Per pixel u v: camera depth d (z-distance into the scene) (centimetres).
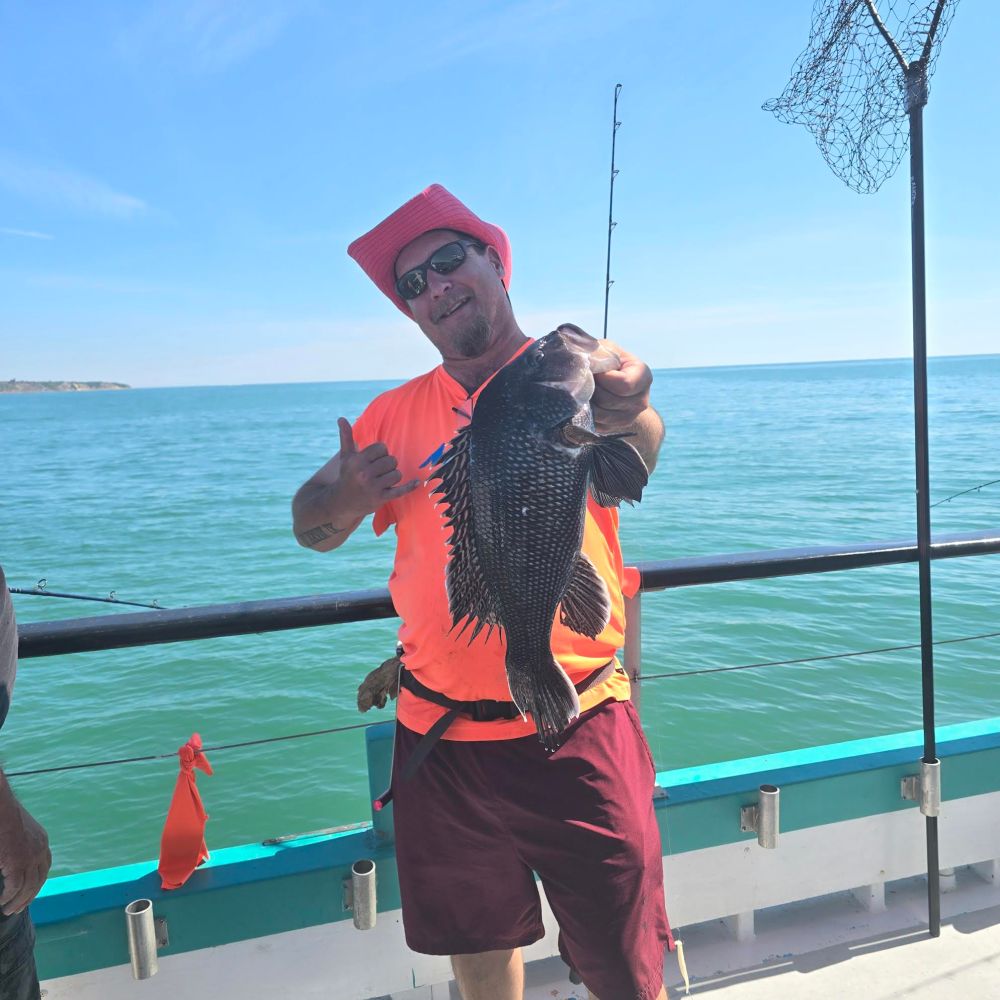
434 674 197
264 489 2467
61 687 774
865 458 2558
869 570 1074
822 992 241
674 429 4169
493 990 212
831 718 652
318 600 225
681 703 679
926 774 257
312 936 231
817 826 263
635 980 193
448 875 202
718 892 257
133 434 5909
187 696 751
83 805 576
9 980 151
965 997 237
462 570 182
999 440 2973
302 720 701
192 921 222
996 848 281
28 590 317
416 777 200
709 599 965
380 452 189
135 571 1379
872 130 260
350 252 216
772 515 1620
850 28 258
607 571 199
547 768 190
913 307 254
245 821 555
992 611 907
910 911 273
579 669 191
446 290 199
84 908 216
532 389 177
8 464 3650
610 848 188
